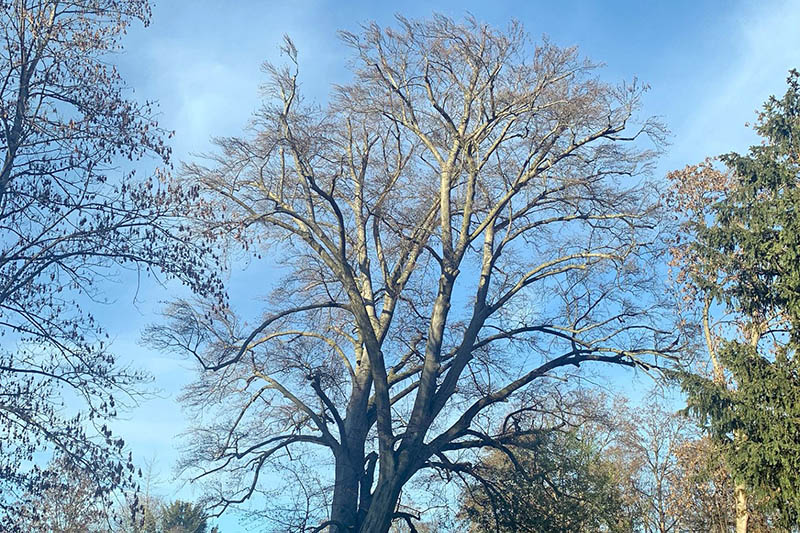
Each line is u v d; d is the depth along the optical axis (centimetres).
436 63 2100
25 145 1549
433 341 2041
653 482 3797
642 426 3856
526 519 2122
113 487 1478
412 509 2253
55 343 1528
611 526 2366
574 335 2047
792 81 2714
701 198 3047
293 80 2031
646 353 1975
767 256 2447
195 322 1906
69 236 1541
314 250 2170
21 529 1512
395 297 2206
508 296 2094
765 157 2580
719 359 2467
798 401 2275
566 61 2027
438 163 2225
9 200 1521
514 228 2241
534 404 2123
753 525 3231
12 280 1498
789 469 2231
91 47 1653
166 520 3575
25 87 1583
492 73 2070
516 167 2114
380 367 1978
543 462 2183
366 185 2173
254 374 2153
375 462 2023
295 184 2150
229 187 2041
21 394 1481
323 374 2052
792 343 2395
